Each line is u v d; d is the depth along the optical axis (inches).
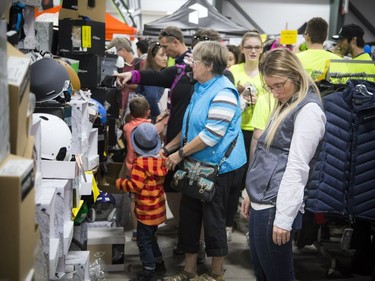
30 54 96.2
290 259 85.5
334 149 121.0
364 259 138.9
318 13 569.0
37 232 49.9
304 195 85.3
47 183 76.0
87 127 109.1
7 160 43.9
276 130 84.9
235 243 162.9
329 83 137.2
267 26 573.9
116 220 156.5
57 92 90.7
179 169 121.1
